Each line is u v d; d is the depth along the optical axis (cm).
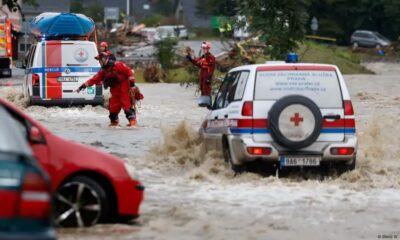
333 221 1527
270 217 1548
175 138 2312
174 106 4366
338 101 1948
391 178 2006
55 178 1364
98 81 3156
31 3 9506
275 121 1892
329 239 1378
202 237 1367
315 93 1945
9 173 854
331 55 8506
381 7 14838
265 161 1920
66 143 1394
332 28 14812
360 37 13088
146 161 2217
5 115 1083
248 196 1761
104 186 1423
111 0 18738
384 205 1694
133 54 10081
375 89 5778
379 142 2428
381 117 3494
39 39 4166
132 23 15112
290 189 1853
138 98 3216
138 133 2970
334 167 1997
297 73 1948
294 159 1914
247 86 1938
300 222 1509
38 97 3891
